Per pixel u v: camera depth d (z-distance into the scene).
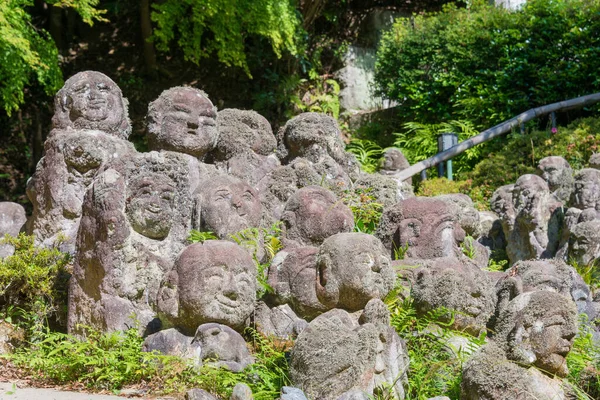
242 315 6.43
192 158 8.77
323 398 5.52
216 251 6.44
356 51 19.55
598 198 10.03
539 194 10.23
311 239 7.79
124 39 18.81
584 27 15.80
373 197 9.50
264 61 18.70
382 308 5.91
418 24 17.94
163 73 18.19
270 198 9.05
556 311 5.47
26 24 13.85
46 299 7.56
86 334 6.90
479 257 9.46
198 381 5.93
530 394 5.29
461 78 16.56
